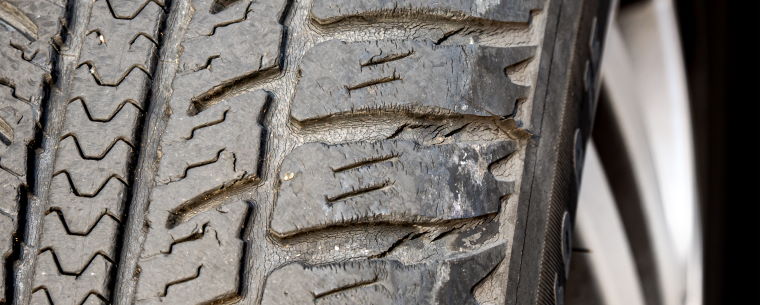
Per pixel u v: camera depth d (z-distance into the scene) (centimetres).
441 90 28
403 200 27
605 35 34
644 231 44
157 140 28
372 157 27
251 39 28
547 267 29
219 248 27
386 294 27
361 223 27
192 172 27
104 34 28
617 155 42
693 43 50
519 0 29
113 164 27
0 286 27
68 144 28
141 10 28
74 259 27
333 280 27
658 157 49
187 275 27
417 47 28
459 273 27
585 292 40
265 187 27
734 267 51
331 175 27
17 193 27
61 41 28
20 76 28
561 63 30
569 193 30
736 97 51
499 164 28
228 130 27
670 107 48
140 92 28
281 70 28
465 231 28
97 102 28
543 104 29
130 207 27
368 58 28
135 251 27
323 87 28
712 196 51
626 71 43
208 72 28
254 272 27
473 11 29
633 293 43
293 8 28
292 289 26
